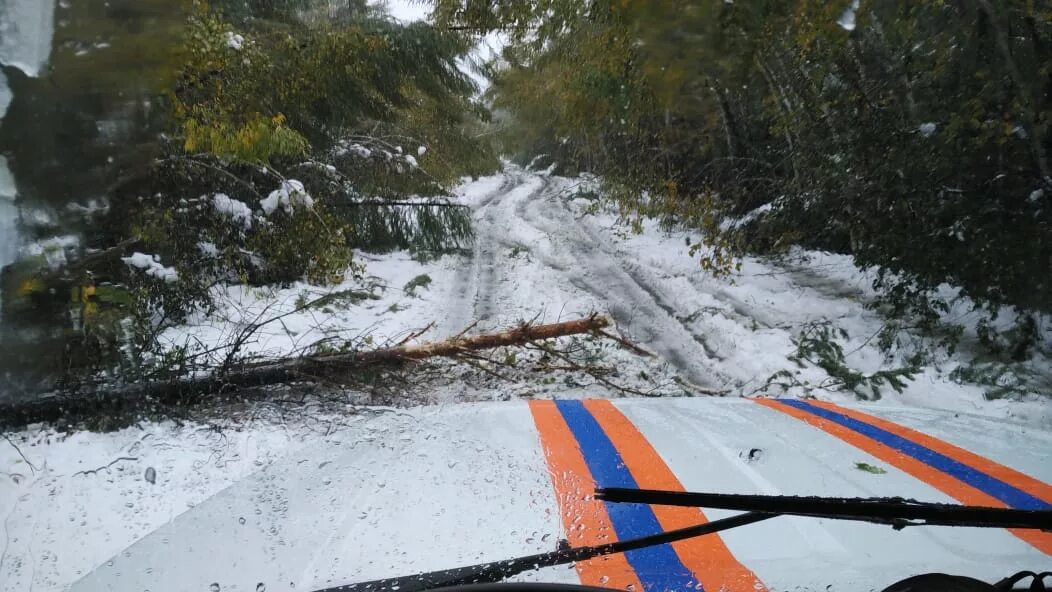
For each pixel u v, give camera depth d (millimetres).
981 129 6457
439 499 1570
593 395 5270
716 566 1315
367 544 1399
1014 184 6270
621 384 5645
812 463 1783
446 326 7695
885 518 1233
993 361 5996
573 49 10859
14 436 3771
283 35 9266
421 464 1772
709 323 7719
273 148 6867
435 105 13406
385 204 11609
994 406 4883
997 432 2111
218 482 3082
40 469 3266
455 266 11195
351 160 11680
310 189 10414
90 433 3811
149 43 5688
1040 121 6062
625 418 2197
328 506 1561
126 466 3275
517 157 35812
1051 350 6020
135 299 5270
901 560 1334
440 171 13523
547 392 5289
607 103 11141
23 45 4578
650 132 13906
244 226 8039
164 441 3627
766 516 1357
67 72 4895
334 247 8531
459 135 14859
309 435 3385
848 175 7953
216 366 4680
